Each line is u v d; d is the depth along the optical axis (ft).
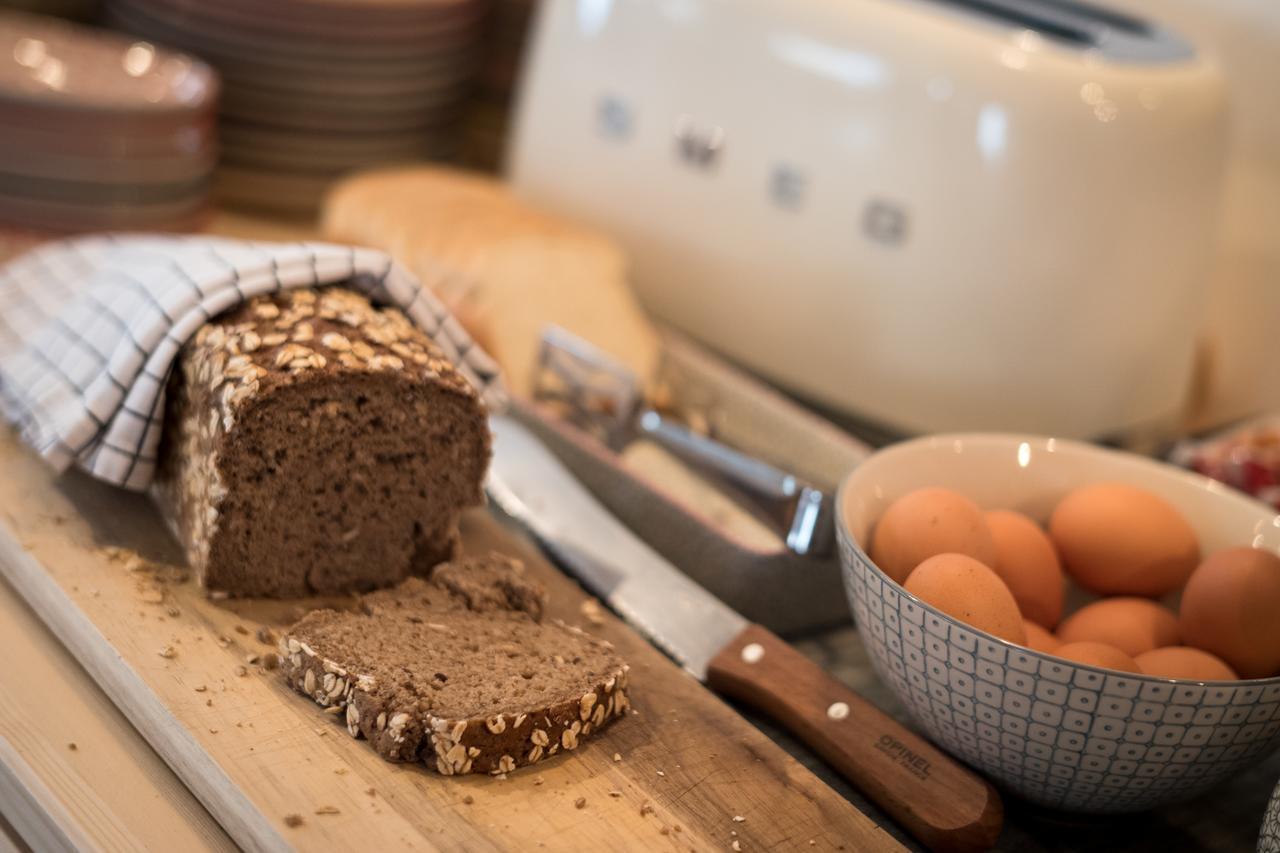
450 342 2.71
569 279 3.25
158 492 2.65
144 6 3.66
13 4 3.86
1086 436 3.14
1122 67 2.96
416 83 3.73
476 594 2.51
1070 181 2.93
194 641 2.41
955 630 2.21
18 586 2.55
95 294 2.71
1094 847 2.36
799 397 3.28
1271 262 3.49
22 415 2.68
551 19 3.49
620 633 2.57
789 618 2.71
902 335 3.08
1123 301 3.03
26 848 2.28
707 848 2.22
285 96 3.61
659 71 3.30
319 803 2.18
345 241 3.42
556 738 2.31
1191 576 2.42
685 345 3.22
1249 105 3.47
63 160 3.24
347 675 2.29
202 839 2.20
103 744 2.31
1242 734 2.19
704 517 2.73
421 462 2.54
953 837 2.27
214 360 2.47
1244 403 3.59
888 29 3.01
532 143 3.56
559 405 3.04
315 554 2.54
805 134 3.11
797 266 3.17
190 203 3.46
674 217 3.34
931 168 2.98
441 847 2.15
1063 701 2.17
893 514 2.42
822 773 2.43
